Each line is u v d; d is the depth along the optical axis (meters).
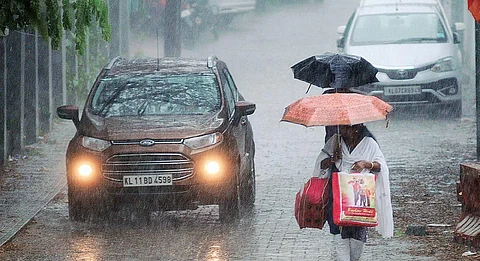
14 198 32.25
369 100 20.44
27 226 28.59
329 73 21.20
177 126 28.22
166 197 27.58
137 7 78.75
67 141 44.38
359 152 20.92
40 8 28.92
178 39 59.66
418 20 52.41
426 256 24.41
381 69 48.91
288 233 27.39
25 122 43.69
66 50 52.34
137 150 27.42
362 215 20.31
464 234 25.34
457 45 51.03
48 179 35.62
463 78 64.62
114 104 29.83
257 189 33.91
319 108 20.11
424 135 44.41
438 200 31.23
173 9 59.41
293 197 32.50
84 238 27.12
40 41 46.03
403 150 40.66
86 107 29.94
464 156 39.03
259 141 43.78
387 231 20.92
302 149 41.75
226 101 29.95
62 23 29.70
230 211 28.33
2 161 37.19
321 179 21.02
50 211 30.59
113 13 62.50
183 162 27.47
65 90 51.00
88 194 27.88
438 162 37.88
